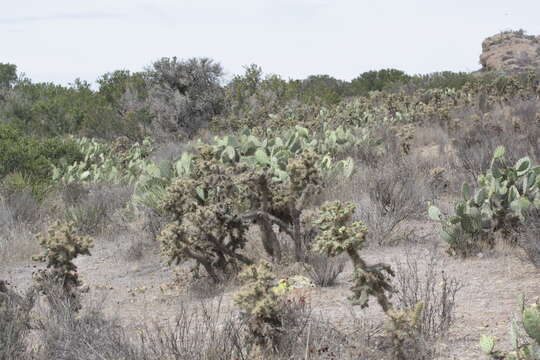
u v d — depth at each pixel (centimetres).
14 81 2770
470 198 618
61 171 1274
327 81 3164
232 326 376
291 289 500
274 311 362
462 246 570
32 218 949
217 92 2208
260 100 2198
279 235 690
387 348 351
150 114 2095
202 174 654
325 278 520
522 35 3759
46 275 492
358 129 1511
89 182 1232
